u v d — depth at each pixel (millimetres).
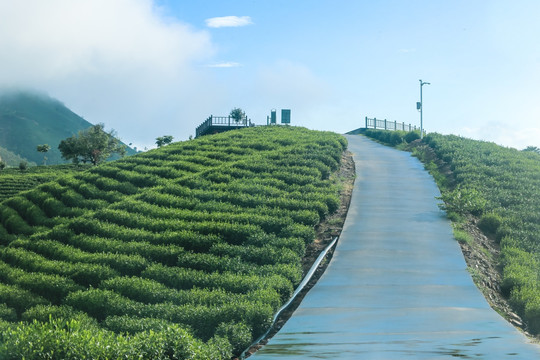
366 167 36906
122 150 77750
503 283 18500
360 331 14062
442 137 46594
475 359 11352
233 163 35188
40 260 23578
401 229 23938
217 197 28453
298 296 18094
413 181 32781
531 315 15422
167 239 22797
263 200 27125
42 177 59281
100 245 23969
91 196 34062
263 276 18828
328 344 13039
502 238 23234
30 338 10469
